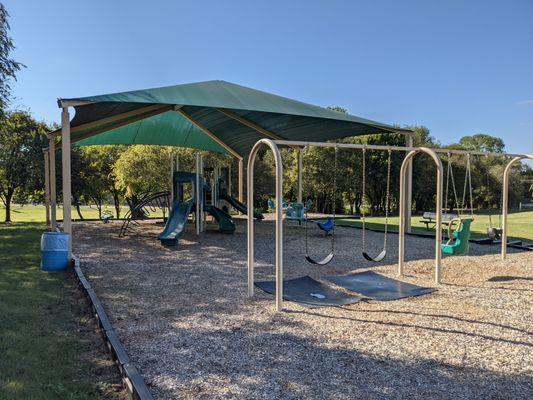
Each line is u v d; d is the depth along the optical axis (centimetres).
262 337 332
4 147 1655
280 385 246
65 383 252
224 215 1221
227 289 507
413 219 1958
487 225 1497
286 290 497
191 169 2120
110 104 709
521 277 566
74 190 1892
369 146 536
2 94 1178
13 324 364
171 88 821
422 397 231
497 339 325
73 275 591
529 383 249
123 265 673
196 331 348
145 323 371
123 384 250
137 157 1922
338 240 1034
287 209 1451
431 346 311
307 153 2630
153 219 1830
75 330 355
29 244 945
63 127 646
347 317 387
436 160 535
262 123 1053
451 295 471
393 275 591
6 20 1121
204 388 241
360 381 251
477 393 236
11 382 248
